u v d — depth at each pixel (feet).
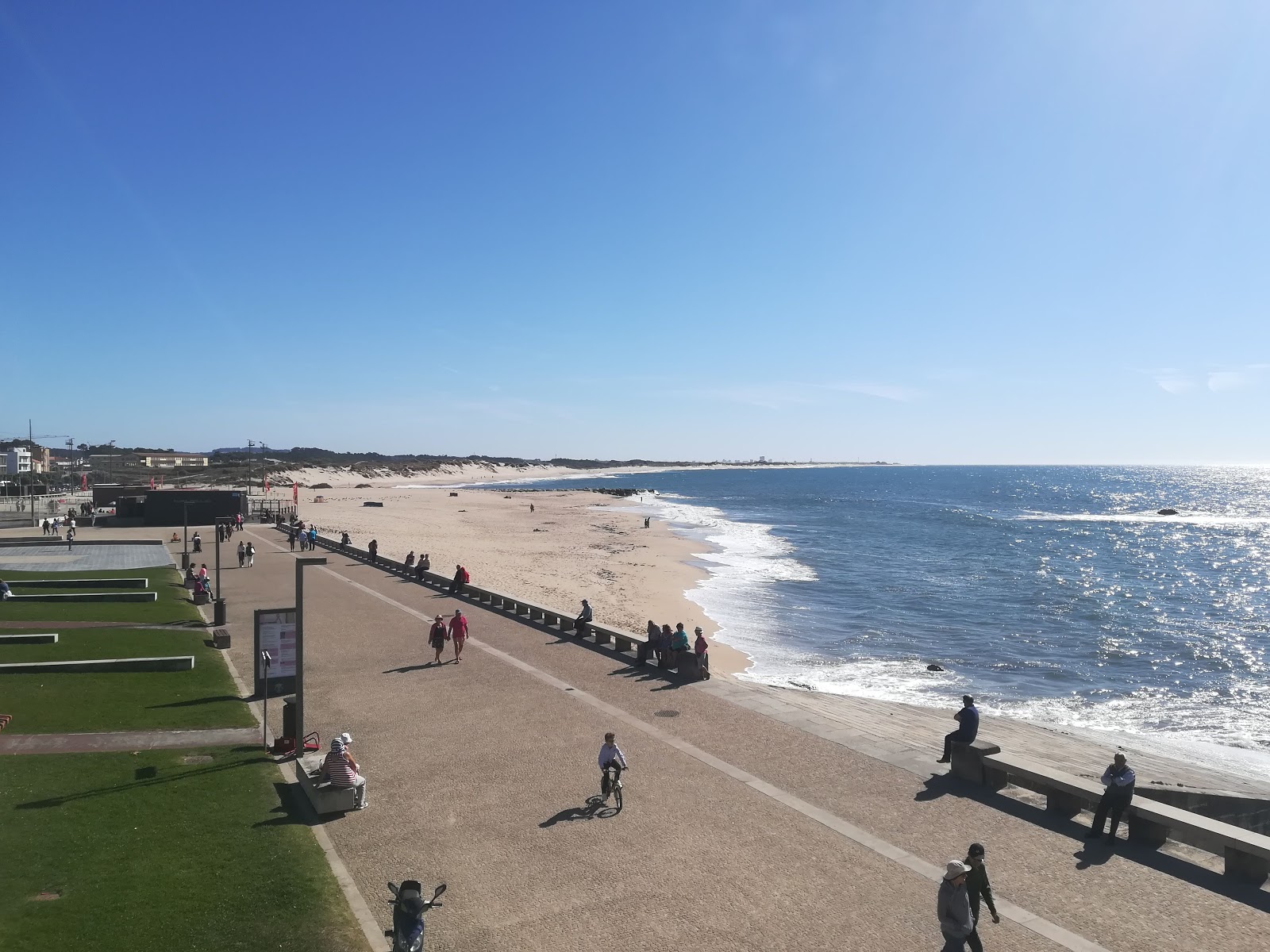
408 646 84.28
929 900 35.12
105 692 63.77
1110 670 111.34
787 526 334.03
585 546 236.22
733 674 100.37
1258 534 317.42
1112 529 335.06
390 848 39.58
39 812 41.42
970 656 116.16
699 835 41.27
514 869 37.65
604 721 59.77
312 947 30.81
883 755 52.90
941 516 391.45
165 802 43.52
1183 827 38.96
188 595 111.96
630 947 31.58
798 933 32.55
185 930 31.42
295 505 245.24
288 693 52.95
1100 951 31.45
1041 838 41.27
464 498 476.95
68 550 163.12
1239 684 104.99
